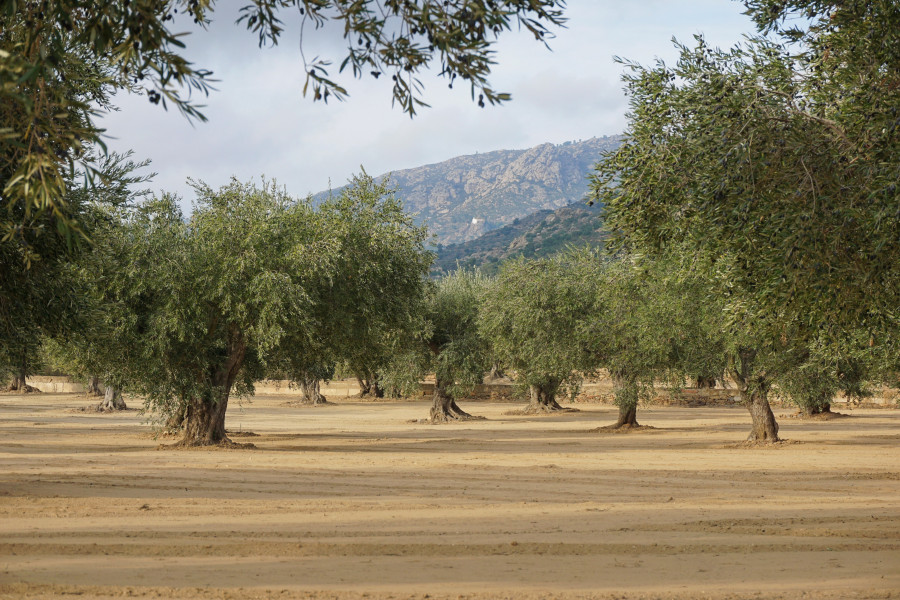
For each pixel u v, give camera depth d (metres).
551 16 5.87
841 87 9.26
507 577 9.09
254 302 25.94
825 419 49.53
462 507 15.20
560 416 55.75
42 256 13.10
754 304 10.62
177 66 5.21
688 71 10.10
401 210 30.98
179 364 28.22
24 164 5.00
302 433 40.19
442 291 50.28
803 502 16.14
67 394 81.56
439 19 5.89
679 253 11.28
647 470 22.31
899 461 24.89
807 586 8.70
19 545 10.93
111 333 24.78
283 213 28.28
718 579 9.07
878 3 8.61
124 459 25.19
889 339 13.34
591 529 12.69
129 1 5.28
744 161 8.91
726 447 30.75
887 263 8.64
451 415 50.66
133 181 14.98
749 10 10.11
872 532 12.44
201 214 28.17
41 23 5.50
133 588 8.23
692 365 31.34
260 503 15.60
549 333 40.53
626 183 10.20
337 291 28.19
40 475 20.44
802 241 8.36
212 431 30.00
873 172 8.28
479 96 5.92
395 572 9.30
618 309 34.84
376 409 65.62
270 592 8.16
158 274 25.95
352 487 18.41
